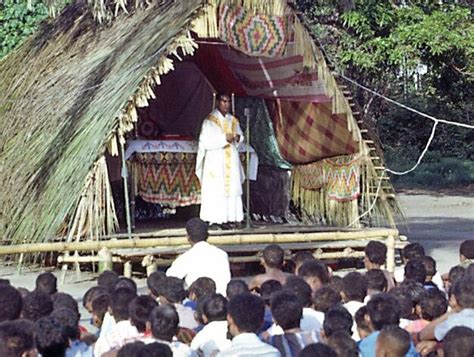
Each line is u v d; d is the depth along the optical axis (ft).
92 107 46.24
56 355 21.30
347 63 88.38
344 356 21.09
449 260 50.42
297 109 53.93
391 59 82.99
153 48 45.03
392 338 21.09
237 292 25.36
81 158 43.73
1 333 19.15
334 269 49.85
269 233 48.96
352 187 51.42
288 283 26.81
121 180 52.42
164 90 59.31
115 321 24.79
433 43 81.97
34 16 74.74
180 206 56.85
